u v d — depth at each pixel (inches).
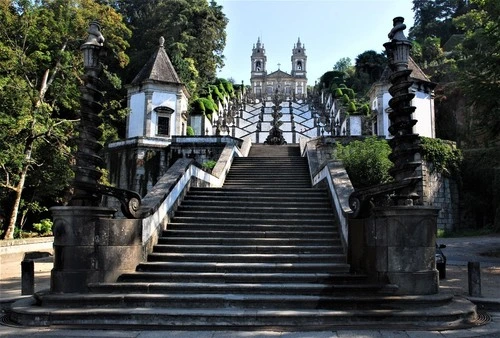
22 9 902.4
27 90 872.9
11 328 256.4
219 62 2176.4
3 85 812.6
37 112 858.1
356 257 341.4
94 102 338.0
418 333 239.9
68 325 261.4
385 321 262.8
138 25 1930.4
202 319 261.3
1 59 874.1
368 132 1681.8
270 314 260.4
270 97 3695.9
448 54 2015.3
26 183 967.6
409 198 316.2
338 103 2393.0
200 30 1980.8
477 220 1107.3
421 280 297.6
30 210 1064.2
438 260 452.4
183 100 1299.2
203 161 1107.3
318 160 799.7
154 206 381.7
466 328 252.7
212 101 2027.6
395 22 343.6
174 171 498.9
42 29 908.0
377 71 2955.2
